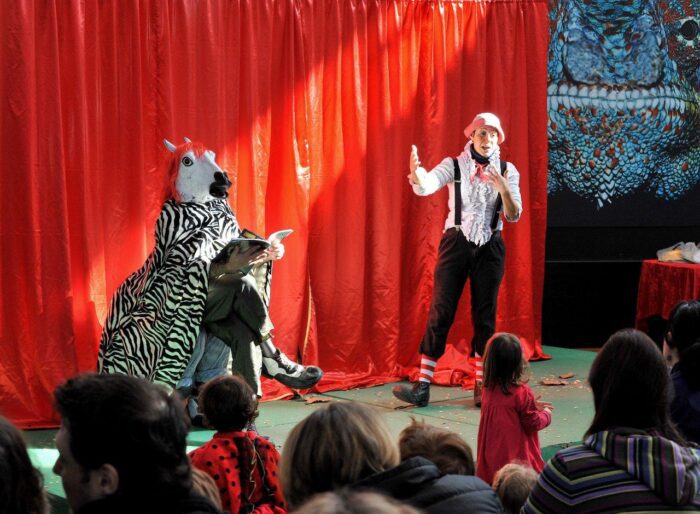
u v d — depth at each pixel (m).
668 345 3.74
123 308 5.17
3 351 5.57
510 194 6.00
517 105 7.51
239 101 6.42
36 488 1.52
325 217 6.85
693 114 8.63
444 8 7.22
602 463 2.12
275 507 3.16
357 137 6.90
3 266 5.55
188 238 5.00
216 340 5.28
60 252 5.62
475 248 6.28
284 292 6.64
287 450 1.97
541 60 7.61
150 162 6.04
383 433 1.98
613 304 8.56
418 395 6.24
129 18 5.89
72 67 5.66
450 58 7.25
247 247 4.77
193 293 4.89
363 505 1.23
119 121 5.91
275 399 6.42
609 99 8.42
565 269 8.47
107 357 5.15
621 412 2.20
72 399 1.61
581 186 8.48
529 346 7.66
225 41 6.30
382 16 7.00
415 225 7.30
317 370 5.28
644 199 8.60
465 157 6.28
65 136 5.69
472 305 6.39
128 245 5.95
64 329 5.64
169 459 1.61
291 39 6.57
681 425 2.96
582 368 7.40
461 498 2.02
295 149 6.63
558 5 8.23
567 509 2.10
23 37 5.45
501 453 4.30
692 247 8.03
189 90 6.13
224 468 3.08
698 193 8.70
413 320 7.33
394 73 7.07
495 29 7.40
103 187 5.89
